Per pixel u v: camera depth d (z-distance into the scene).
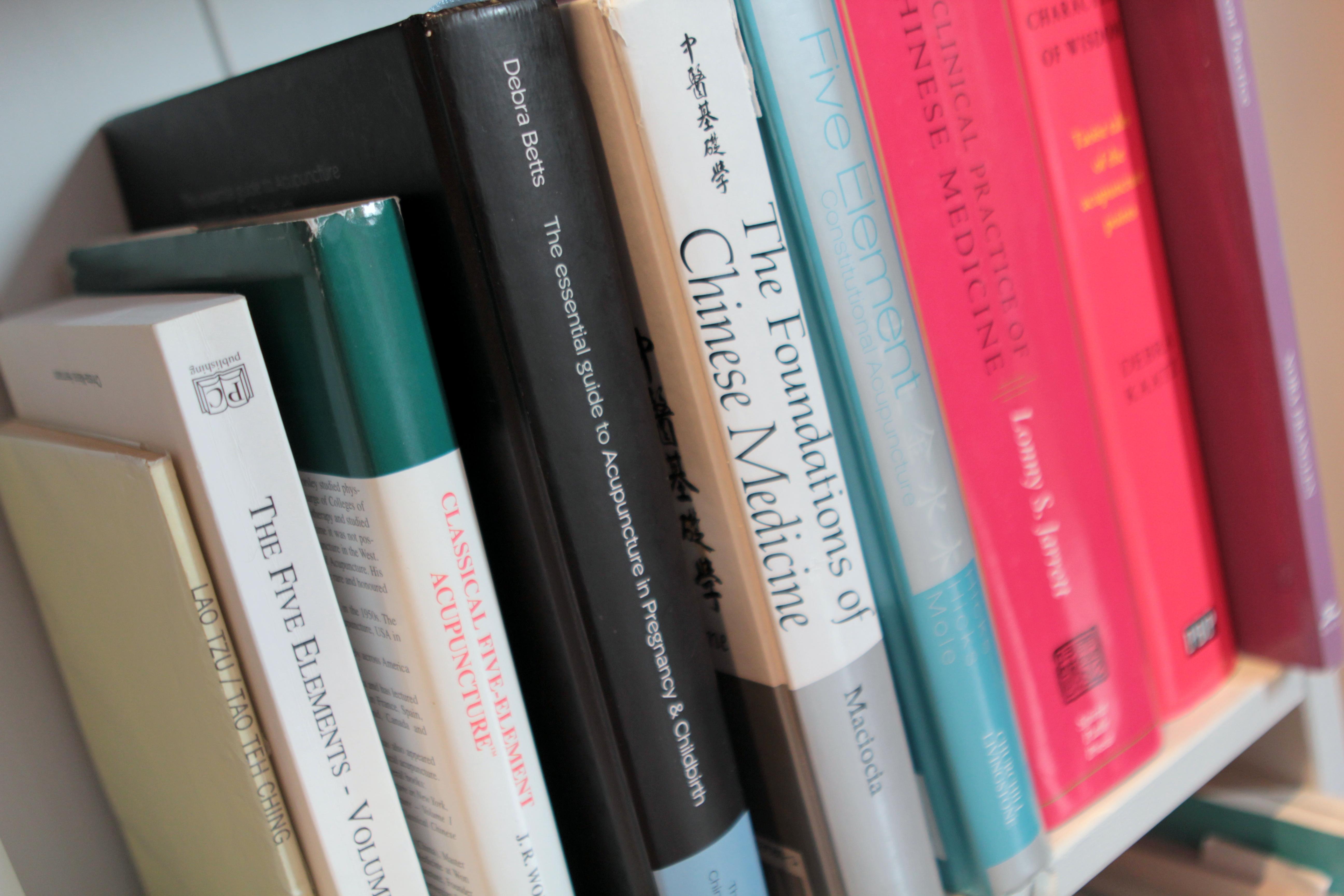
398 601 0.32
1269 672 0.53
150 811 0.42
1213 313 0.48
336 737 0.32
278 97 0.36
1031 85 0.42
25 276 0.46
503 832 0.34
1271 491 0.49
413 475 0.31
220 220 0.43
